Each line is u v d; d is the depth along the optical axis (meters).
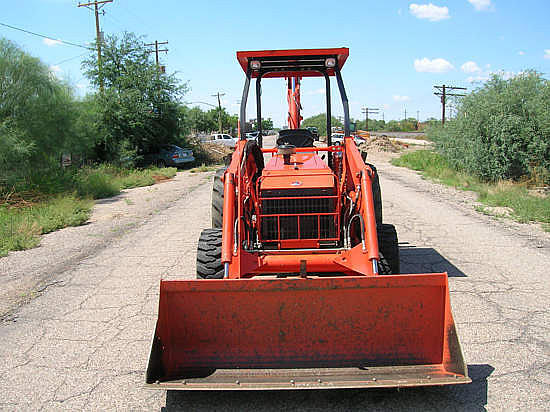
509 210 10.01
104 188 14.47
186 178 19.58
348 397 3.31
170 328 3.39
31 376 3.63
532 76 13.87
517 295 5.06
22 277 6.03
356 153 4.61
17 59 13.36
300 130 6.19
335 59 5.20
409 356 3.34
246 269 4.11
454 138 16.27
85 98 21.31
